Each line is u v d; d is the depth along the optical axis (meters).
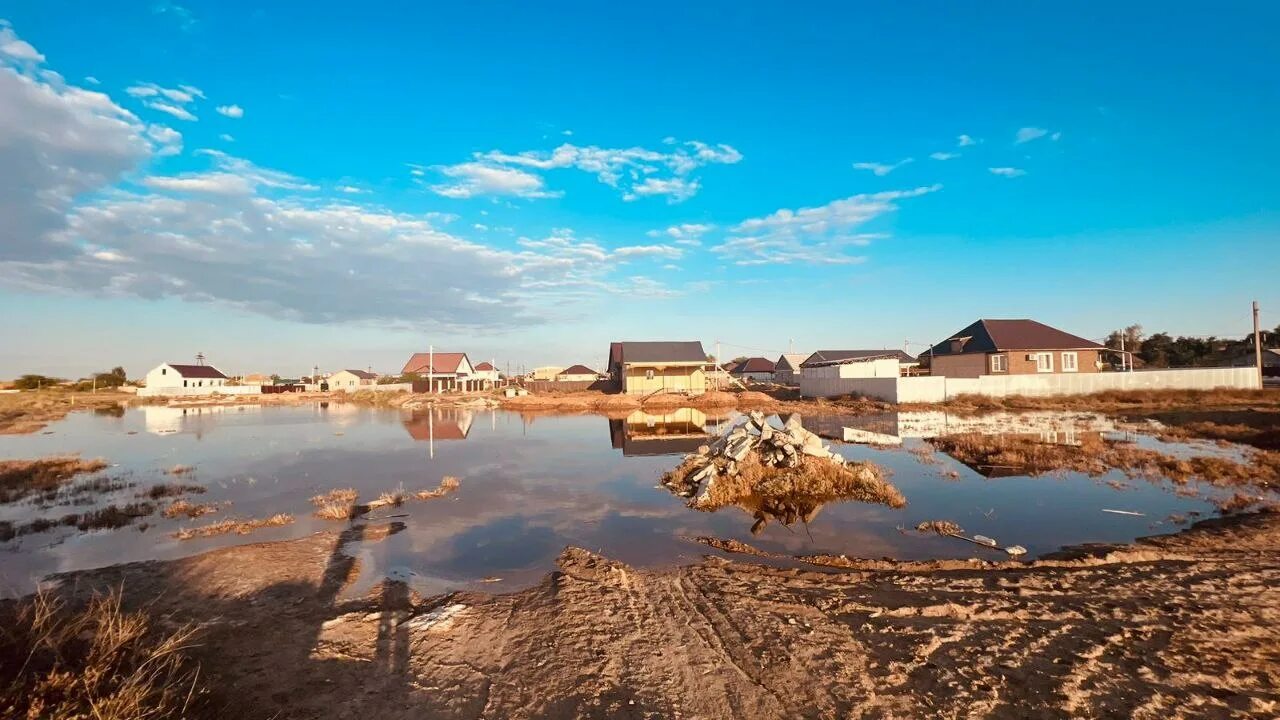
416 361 72.12
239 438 21.81
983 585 6.53
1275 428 16.97
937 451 16.28
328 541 8.55
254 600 6.23
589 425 26.33
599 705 4.28
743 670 4.75
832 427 22.06
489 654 5.09
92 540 8.66
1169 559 7.24
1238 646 4.90
